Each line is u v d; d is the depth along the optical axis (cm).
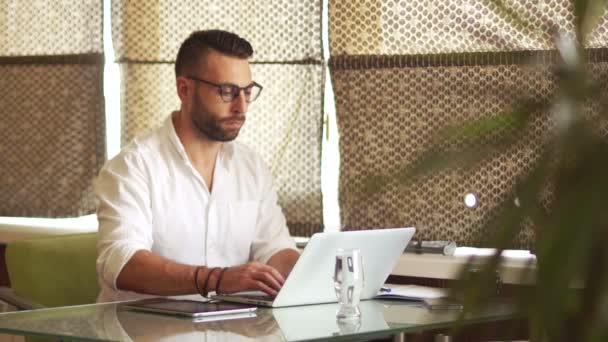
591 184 77
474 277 84
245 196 332
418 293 286
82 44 447
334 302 273
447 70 357
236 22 406
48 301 322
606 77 81
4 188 471
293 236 395
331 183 392
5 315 246
